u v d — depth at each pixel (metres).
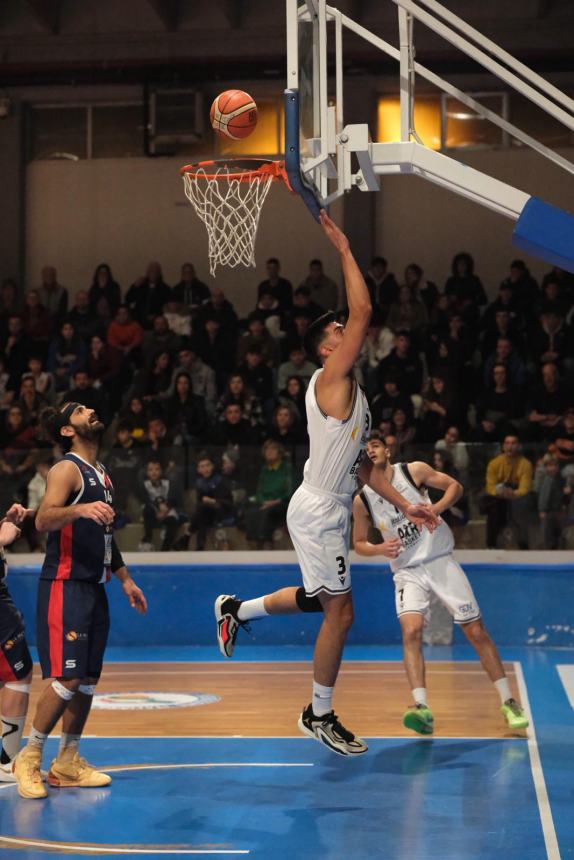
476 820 5.15
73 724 5.93
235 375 13.82
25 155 18.39
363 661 10.73
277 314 15.45
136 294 16.34
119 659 11.10
